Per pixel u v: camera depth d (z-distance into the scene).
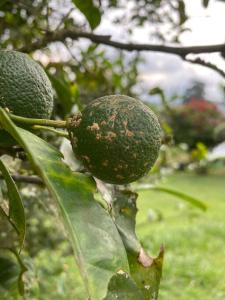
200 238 0.96
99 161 0.16
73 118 0.16
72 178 0.14
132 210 0.19
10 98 0.16
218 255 0.89
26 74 0.17
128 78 0.44
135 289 0.14
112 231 0.14
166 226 1.02
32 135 0.15
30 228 0.46
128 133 0.15
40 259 0.55
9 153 0.19
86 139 0.16
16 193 0.15
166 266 0.79
